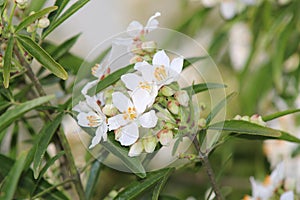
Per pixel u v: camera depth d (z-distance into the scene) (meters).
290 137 0.50
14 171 0.39
